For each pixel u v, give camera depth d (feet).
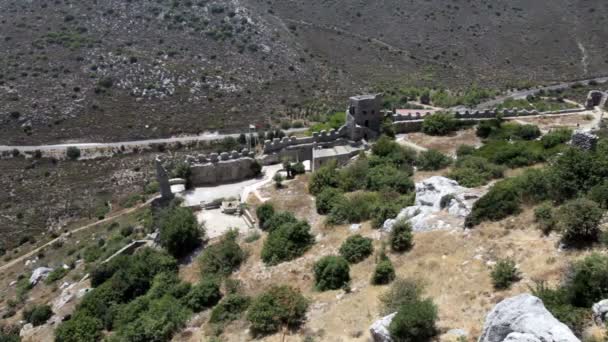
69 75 360.28
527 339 45.62
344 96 397.39
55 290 143.54
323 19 545.44
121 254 139.13
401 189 128.98
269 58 445.37
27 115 319.06
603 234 70.18
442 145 172.55
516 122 189.16
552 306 56.95
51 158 289.12
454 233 90.58
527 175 97.60
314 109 369.71
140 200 229.04
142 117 340.59
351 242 101.09
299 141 188.65
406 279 79.10
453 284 75.20
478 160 130.52
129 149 306.96
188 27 458.91
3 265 194.18
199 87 384.06
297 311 83.41
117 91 358.43
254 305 87.25
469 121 192.13
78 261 163.22
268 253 112.27
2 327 127.85
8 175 269.85
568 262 68.85
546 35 492.54
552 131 162.50
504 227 85.71
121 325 102.37
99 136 315.58
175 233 128.47
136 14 456.86
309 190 148.97
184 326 95.14
